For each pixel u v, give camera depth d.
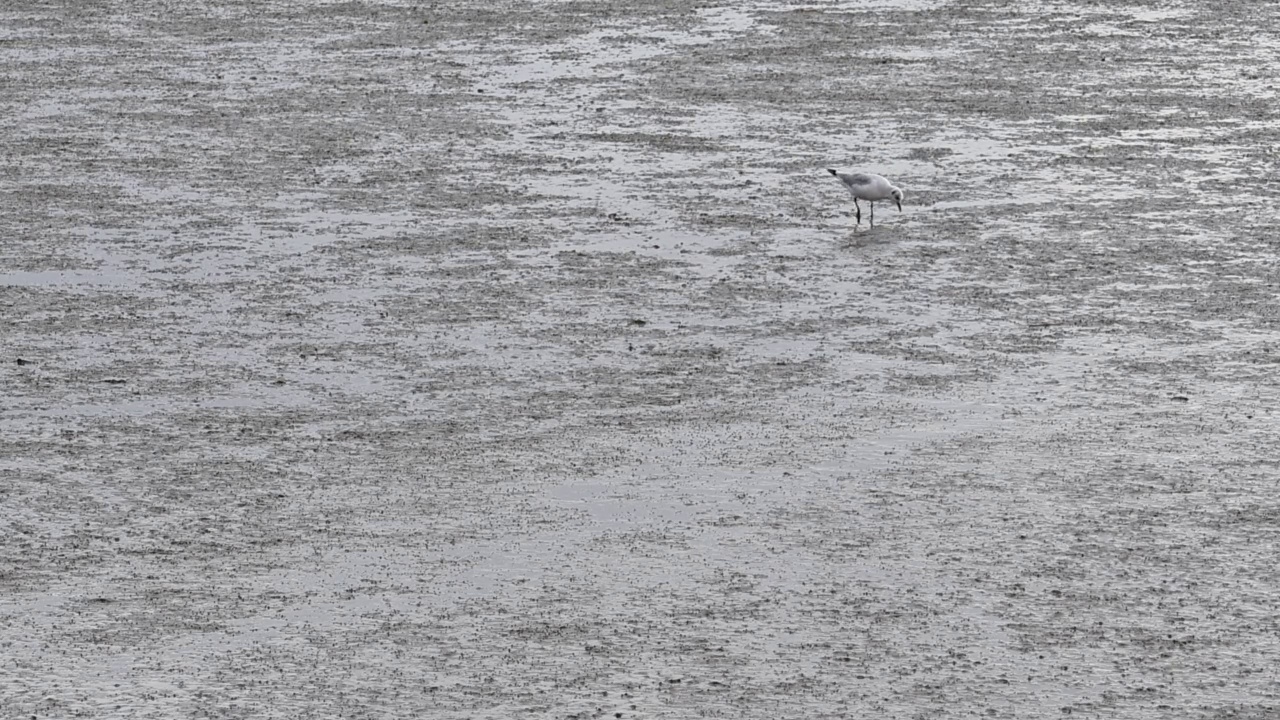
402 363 24.31
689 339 25.06
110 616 17.53
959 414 22.36
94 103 38.94
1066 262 28.09
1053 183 32.41
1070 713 15.68
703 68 41.69
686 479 20.59
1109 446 21.34
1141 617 17.34
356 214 31.06
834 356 24.38
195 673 16.44
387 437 21.91
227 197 32.16
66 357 24.64
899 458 21.09
